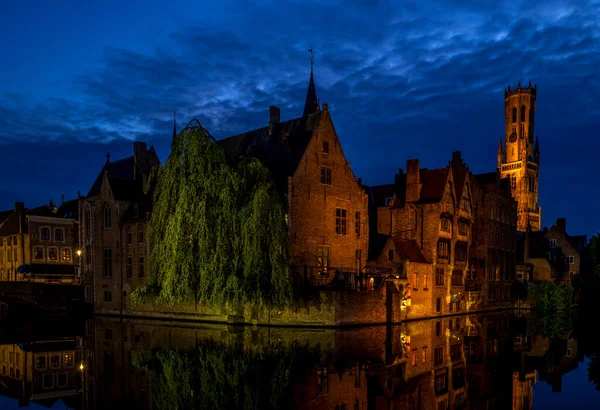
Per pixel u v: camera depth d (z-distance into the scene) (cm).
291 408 1539
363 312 3656
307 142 4216
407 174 4888
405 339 3009
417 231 4731
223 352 2445
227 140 5256
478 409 1605
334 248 4378
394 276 4016
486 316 4897
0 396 1766
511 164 15512
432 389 1828
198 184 2994
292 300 3191
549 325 4131
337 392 1734
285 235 3183
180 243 2934
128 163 5856
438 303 4725
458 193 5100
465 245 5238
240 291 2950
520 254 7194
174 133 5581
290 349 2541
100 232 4984
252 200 3062
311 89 6188
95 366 2239
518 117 15500
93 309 4988
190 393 1714
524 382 2014
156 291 3191
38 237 6425
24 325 4038
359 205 4656
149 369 2106
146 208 4478
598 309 6272
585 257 8494
